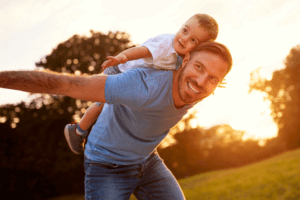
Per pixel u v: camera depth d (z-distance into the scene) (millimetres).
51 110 30688
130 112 2166
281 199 7805
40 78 1580
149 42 2395
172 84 2035
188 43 2480
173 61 2373
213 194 11672
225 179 18125
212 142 50562
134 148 2361
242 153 51156
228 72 2105
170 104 2072
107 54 29859
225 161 49844
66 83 1688
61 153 29094
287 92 58750
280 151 54000
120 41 30656
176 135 46656
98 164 2369
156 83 1986
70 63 29812
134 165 2467
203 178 28422
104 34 30844
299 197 7637
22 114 30688
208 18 2594
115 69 2600
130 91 1900
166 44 2381
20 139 29297
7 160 28547
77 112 30359
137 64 2475
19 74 1523
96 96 1824
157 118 2154
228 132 52000
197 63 1998
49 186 28938
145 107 2018
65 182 29312
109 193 2322
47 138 29594
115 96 1857
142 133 2277
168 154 45562
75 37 30984
